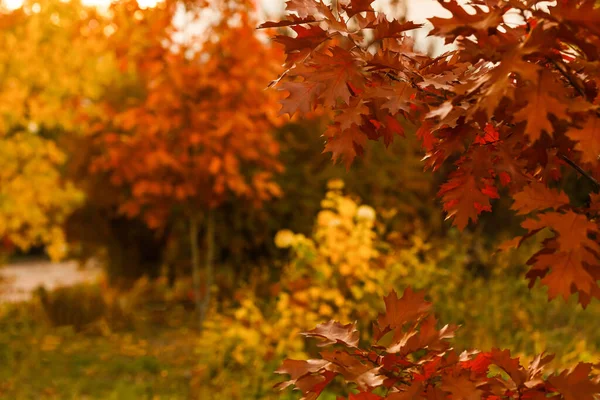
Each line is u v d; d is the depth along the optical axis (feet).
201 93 23.48
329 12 3.99
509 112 3.63
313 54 4.01
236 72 22.58
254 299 21.84
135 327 28.07
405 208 29.63
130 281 36.65
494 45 3.36
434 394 3.98
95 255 38.99
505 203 28.91
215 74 22.95
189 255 33.83
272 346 18.61
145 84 30.60
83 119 27.76
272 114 24.02
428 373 4.28
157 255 37.24
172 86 23.11
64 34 34.01
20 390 20.26
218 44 23.03
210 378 19.19
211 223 26.30
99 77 34.71
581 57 3.66
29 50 34.01
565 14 3.13
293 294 18.63
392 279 18.29
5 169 35.58
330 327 4.67
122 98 30.81
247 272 32.07
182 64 22.75
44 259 56.34
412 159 30.68
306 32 3.98
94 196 32.94
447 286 19.16
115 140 24.59
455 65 4.26
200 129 23.27
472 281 21.80
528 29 3.52
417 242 20.61
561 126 3.60
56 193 36.96
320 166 31.19
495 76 3.26
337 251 18.16
